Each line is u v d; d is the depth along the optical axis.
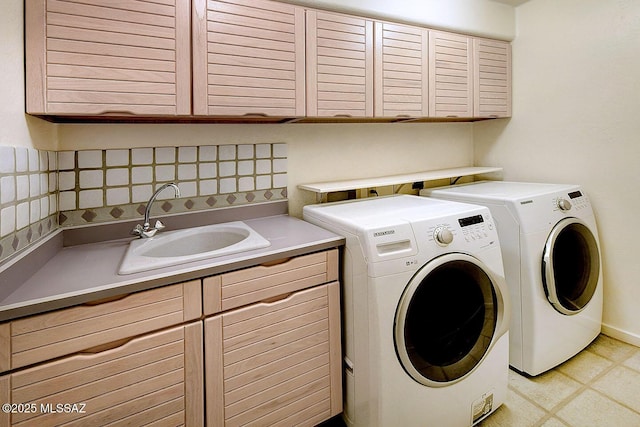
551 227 1.82
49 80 1.14
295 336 1.37
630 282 2.02
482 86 2.32
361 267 1.33
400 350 1.29
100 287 1.00
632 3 1.90
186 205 1.75
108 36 1.22
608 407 1.58
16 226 1.04
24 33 1.11
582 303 1.95
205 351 1.18
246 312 1.25
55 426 0.96
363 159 2.31
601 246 2.13
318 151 2.13
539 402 1.64
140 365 1.08
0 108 0.97
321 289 1.42
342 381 1.52
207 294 1.18
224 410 1.23
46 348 0.94
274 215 2.00
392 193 2.47
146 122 1.63
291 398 1.37
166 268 1.15
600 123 2.07
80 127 1.50
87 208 1.53
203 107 1.41
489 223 1.55
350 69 1.76
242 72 1.48
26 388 0.92
